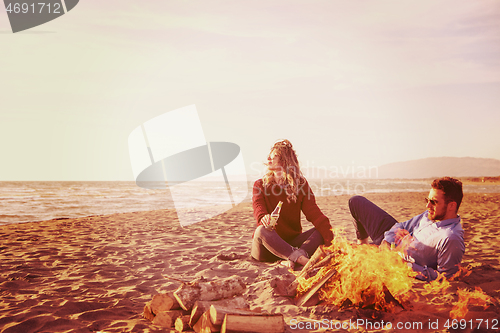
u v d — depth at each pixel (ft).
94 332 6.05
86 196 78.74
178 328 6.02
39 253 14.55
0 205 53.16
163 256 13.82
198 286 6.38
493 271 9.76
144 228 23.82
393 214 30.50
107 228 23.79
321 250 7.67
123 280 10.12
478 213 28.94
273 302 7.22
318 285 6.94
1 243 17.35
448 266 7.13
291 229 10.53
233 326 5.21
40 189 112.88
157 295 6.49
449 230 7.22
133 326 6.21
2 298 8.23
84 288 9.23
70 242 17.75
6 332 6.04
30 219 37.11
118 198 72.64
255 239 10.98
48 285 9.56
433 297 7.41
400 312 6.51
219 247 15.84
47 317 6.74
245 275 9.98
